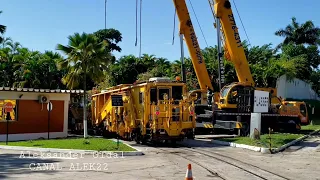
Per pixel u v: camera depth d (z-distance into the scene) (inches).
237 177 457.7
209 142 895.1
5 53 1710.1
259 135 861.8
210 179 442.3
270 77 1863.9
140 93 853.8
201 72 1130.0
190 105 832.9
